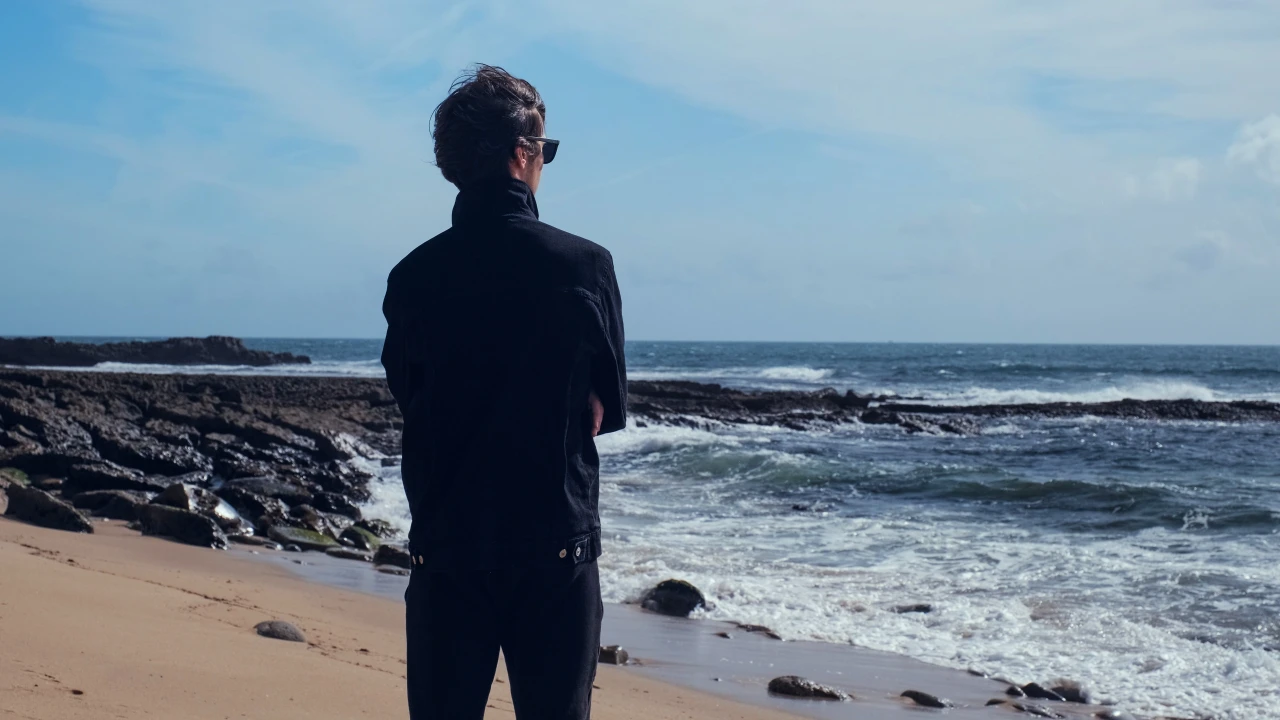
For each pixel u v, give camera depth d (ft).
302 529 38.34
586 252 6.41
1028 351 442.50
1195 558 31.58
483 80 6.72
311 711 13.03
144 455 51.70
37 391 69.15
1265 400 124.98
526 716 6.27
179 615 18.49
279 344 515.91
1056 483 48.42
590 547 6.34
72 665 13.23
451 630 6.21
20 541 26.96
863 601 27.14
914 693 19.16
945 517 42.75
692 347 569.64
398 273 6.55
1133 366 235.20
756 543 36.32
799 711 18.29
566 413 6.18
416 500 6.26
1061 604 26.05
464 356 6.12
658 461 64.39
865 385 171.53
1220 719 18.20
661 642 23.57
